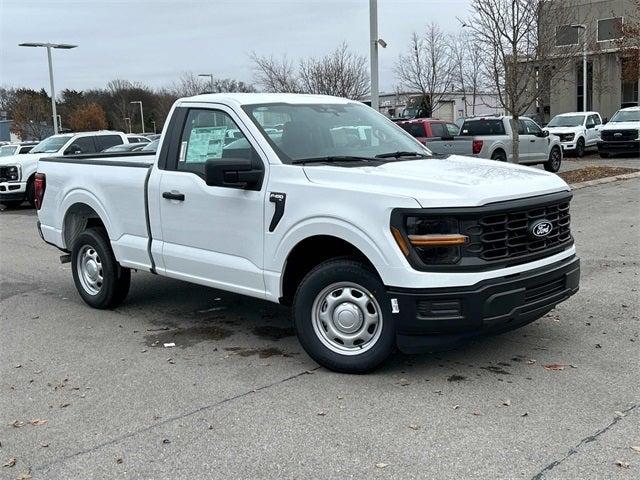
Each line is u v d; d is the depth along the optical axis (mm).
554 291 5004
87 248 7094
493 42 16875
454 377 4867
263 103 5723
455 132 22203
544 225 4840
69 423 4344
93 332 6320
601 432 3934
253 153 5387
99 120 71375
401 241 4523
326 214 4820
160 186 6078
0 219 16188
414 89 44062
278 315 6715
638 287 7156
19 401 4730
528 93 17984
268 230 5230
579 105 46500
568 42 19344
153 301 7383
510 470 3551
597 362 5074
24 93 68188
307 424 4188
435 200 4473
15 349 5891
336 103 6238
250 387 4828
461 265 4492
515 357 5230
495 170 5230
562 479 3445
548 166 20766
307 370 5125
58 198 7379
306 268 5383
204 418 4336
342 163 5250
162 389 4852
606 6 38656
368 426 4125
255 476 3605
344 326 4934
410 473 3561
